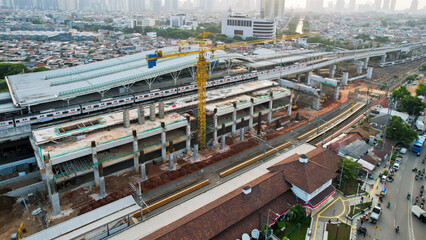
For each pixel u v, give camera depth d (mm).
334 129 162750
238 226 83125
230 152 136125
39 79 158375
